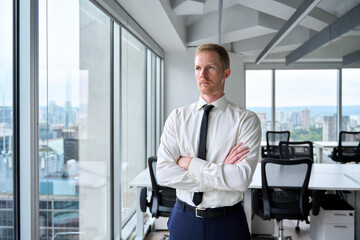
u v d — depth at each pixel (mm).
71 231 2234
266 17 4969
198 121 1285
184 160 1257
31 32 1596
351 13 3100
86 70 2459
